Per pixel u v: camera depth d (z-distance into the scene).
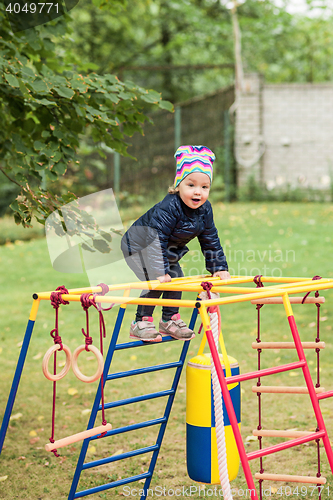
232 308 8.95
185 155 3.28
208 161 3.28
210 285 3.11
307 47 25.89
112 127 4.82
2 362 6.95
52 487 4.04
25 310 8.94
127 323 8.12
